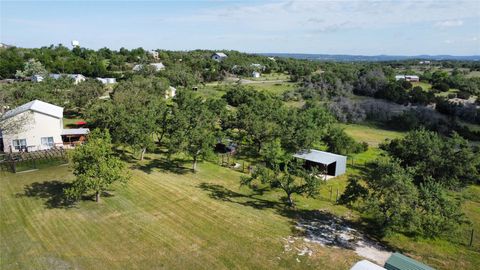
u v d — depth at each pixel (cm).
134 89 6328
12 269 1916
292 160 4084
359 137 6575
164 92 7906
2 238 2231
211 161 4300
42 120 4119
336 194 3494
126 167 3747
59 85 7038
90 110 4956
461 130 6950
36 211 2620
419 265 1917
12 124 3941
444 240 2578
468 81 10312
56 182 3181
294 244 2381
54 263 1992
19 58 11575
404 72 14288
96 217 2588
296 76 11944
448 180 3434
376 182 2506
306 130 4600
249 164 4316
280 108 5853
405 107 8394
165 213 2736
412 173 2761
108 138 2988
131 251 2167
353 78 9850
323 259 2203
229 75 13625
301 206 3125
